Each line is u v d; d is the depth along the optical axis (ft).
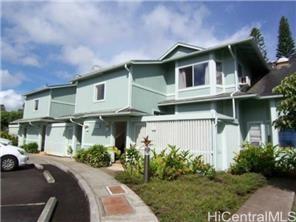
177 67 49.55
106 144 48.91
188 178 25.57
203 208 17.08
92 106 56.29
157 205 18.08
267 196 22.00
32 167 40.34
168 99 53.42
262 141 41.01
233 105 39.55
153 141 38.88
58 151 62.95
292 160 31.63
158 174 26.40
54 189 25.21
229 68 45.32
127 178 26.61
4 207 19.17
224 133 35.12
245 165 30.91
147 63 49.44
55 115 76.23
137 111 44.42
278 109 23.17
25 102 90.38
